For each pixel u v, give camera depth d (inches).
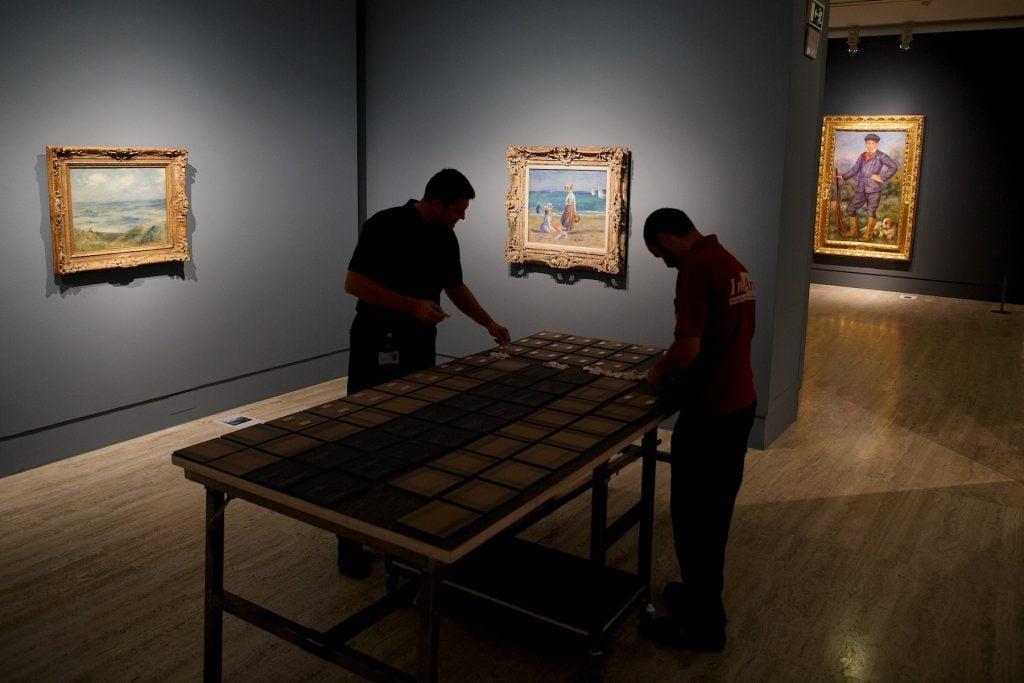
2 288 174.4
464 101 242.2
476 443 101.2
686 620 122.8
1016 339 341.7
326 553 149.6
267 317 237.1
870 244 464.1
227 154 218.5
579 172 221.8
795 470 194.1
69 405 190.2
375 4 252.7
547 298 238.4
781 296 206.8
